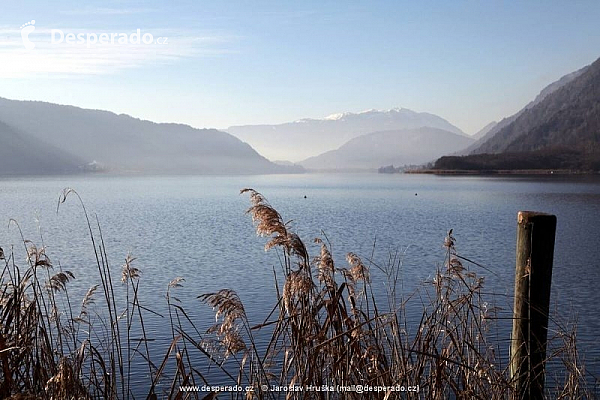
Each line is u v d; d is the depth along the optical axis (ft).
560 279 92.22
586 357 33.27
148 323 50.39
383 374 15.67
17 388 15.57
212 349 16.76
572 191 417.90
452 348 18.24
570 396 18.86
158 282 86.74
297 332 14.94
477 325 19.48
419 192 449.06
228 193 473.67
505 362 22.82
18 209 283.18
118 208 298.97
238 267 104.68
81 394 15.76
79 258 116.78
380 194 428.97
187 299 69.05
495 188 481.87
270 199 375.45
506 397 17.38
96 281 83.41
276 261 109.50
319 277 15.96
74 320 20.13
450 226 191.11
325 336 15.16
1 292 17.83
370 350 16.35
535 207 275.59
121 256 122.11
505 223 201.98
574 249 132.36
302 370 14.92
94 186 610.65
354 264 18.15
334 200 359.25
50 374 16.06
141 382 32.04
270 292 76.48
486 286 67.97
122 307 58.39
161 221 221.87
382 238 153.58
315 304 15.19
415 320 40.01
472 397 16.28
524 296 17.28
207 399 15.96
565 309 64.08
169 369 36.04
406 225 194.70
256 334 43.06
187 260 117.29
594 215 226.38
